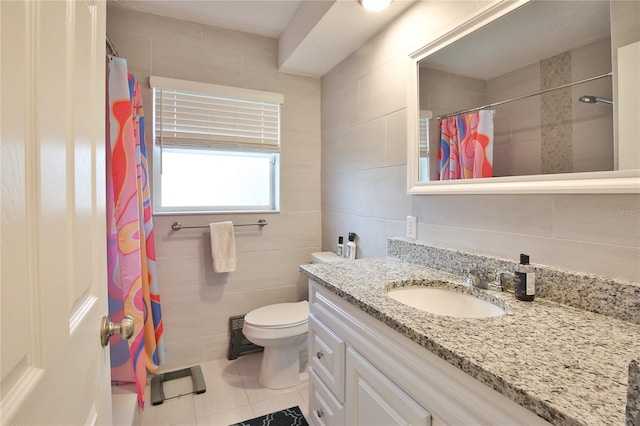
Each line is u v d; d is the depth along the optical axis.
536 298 1.02
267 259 2.37
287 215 2.42
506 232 1.17
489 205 1.22
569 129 0.98
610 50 0.89
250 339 1.88
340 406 1.19
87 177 0.63
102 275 0.74
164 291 2.08
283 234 2.41
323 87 2.46
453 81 1.36
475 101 1.27
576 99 0.96
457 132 1.35
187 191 2.23
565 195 0.99
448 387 0.73
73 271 0.55
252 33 2.27
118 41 1.94
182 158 2.21
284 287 2.42
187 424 1.59
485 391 0.64
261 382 1.93
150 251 1.88
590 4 0.94
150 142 2.03
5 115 0.34
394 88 1.69
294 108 2.42
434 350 0.73
